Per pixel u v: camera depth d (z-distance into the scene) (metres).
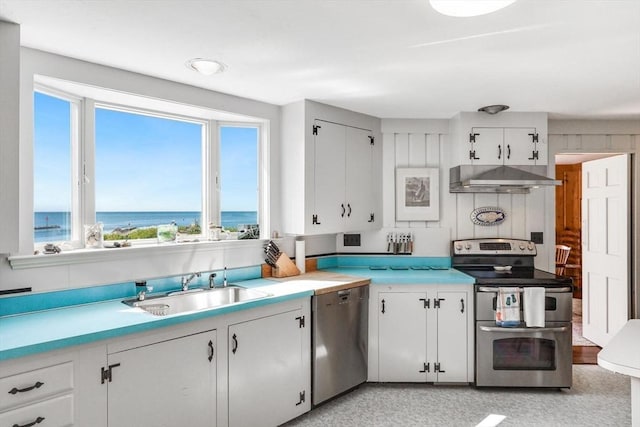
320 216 3.32
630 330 2.11
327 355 2.96
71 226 2.50
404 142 3.87
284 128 3.37
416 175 3.84
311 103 3.24
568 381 3.16
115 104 2.72
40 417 1.69
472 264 3.76
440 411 2.91
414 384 3.37
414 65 2.42
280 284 3.02
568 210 7.01
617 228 4.09
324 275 3.41
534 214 3.88
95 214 2.59
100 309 2.24
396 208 3.86
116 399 1.91
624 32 1.96
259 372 2.55
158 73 2.56
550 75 2.59
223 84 2.80
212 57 2.30
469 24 1.88
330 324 2.98
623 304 3.99
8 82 1.84
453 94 3.04
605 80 2.69
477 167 3.57
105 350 1.88
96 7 1.72
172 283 2.77
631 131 3.86
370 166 3.73
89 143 2.57
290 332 2.74
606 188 4.26
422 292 3.29
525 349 3.19
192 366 2.20
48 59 2.20
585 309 4.64
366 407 2.98
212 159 3.23
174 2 1.68
